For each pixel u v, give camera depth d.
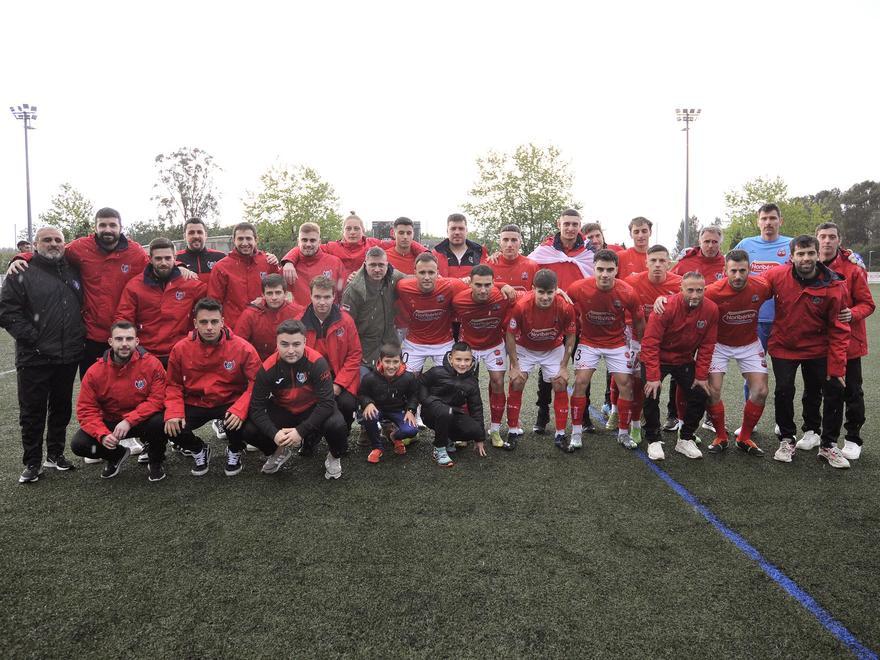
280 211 28.36
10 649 2.09
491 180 26.95
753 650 2.10
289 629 2.21
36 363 3.69
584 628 2.22
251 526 3.09
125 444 4.43
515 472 3.96
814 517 3.21
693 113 29.91
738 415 5.55
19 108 28.59
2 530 3.04
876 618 2.29
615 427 5.19
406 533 3.01
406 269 5.68
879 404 5.71
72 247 4.09
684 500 3.45
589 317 4.50
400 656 2.05
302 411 3.95
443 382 4.23
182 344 3.86
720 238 5.18
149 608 2.34
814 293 3.97
